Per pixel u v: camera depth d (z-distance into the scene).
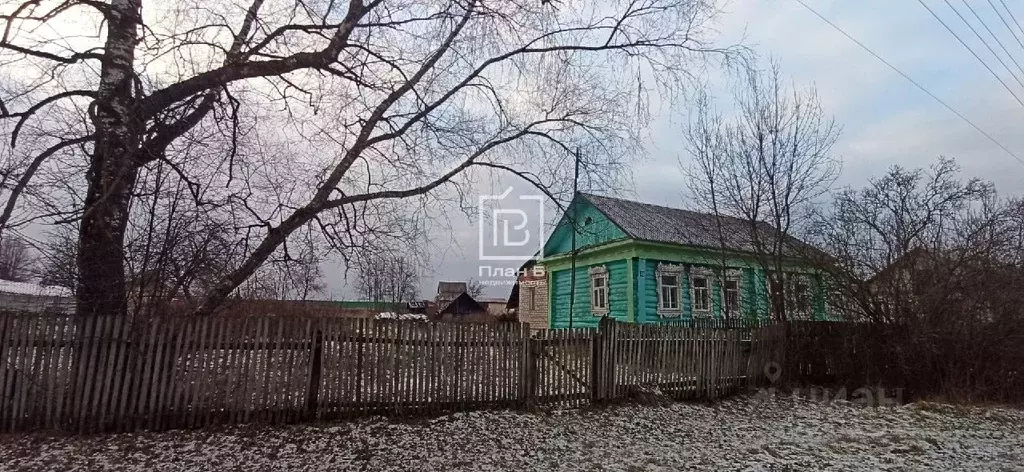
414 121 8.54
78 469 5.06
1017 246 10.59
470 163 8.93
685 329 9.85
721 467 5.86
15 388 5.87
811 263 11.48
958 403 9.79
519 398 8.11
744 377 10.48
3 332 5.87
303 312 9.30
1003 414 9.09
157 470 5.11
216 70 6.96
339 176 8.12
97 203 5.83
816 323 11.49
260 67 7.30
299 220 7.87
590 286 20.16
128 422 6.14
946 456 6.57
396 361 7.36
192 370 6.41
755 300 15.76
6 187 5.72
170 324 6.36
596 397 8.71
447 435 6.66
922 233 10.79
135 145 6.13
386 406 7.24
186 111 7.00
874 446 6.95
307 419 6.82
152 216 6.61
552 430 7.17
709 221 16.91
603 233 19.36
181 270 6.65
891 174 11.51
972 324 10.20
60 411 5.95
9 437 5.69
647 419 8.10
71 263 6.49
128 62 6.61
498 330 8.07
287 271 8.14
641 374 9.27
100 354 6.13
